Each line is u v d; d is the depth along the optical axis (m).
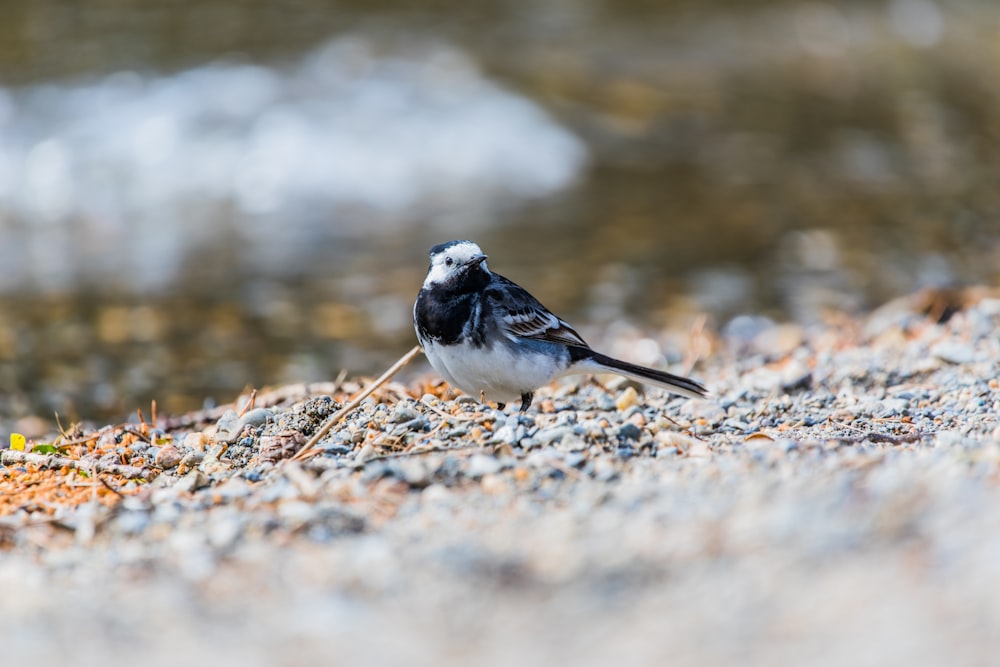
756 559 5.07
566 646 4.58
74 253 21.84
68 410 13.88
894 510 5.33
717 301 18.67
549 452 7.13
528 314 8.42
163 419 10.77
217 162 25.98
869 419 8.92
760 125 30.69
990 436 7.36
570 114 29.50
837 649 4.30
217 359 16.06
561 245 22.06
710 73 34.84
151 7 32.94
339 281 19.95
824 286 19.47
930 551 4.88
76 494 7.53
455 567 5.39
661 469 6.81
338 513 6.32
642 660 4.41
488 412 8.41
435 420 8.23
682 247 21.95
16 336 17.08
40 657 4.82
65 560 6.11
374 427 8.07
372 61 30.56
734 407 9.66
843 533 5.18
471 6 37.00
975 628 4.27
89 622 5.15
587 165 27.06
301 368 15.57
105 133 26.55
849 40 41.31
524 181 26.14
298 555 5.79
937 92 35.41
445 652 4.62
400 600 5.11
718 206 24.64
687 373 12.43
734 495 5.93
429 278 8.44
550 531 5.75
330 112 27.69
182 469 8.12
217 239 22.69
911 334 13.12
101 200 24.73
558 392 10.35
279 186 25.45
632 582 5.05
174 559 5.88
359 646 4.72
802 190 25.89
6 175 25.22
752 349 14.93
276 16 33.12
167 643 4.88
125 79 28.23
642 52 35.72
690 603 4.79
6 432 12.79
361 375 15.12
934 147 29.77
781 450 7.04
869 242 22.25
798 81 35.25
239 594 5.33
